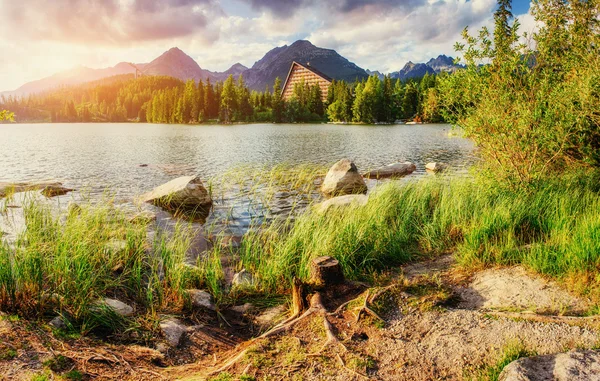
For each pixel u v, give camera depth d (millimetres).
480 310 5211
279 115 137375
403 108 122188
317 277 6297
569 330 4434
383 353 4461
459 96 11875
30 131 88062
